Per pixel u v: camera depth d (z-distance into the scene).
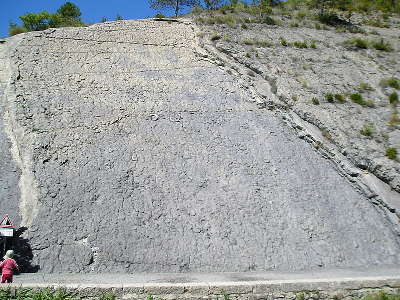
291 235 14.34
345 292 11.12
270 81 20.59
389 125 18.55
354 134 17.94
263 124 18.62
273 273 12.81
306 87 20.31
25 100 17.72
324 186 16.30
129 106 18.38
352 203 15.83
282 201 15.40
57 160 15.44
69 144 16.09
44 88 18.56
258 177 16.14
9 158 15.73
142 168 15.75
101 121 17.33
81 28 23.17
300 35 25.70
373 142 17.62
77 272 12.38
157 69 21.02
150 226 13.91
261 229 14.38
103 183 14.92
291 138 18.19
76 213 13.85
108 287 10.11
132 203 14.47
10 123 17.05
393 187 16.08
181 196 15.04
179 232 13.89
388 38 26.80
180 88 19.91
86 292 10.00
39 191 14.33
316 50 23.88
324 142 17.73
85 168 15.33
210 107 19.03
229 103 19.47
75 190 14.53
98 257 12.84
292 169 16.70
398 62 23.58
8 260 11.20
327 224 14.88
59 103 17.89
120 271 12.62
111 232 13.49
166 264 13.01
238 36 24.23
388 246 14.55
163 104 18.78
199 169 16.11
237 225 14.38
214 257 13.39
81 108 17.81
